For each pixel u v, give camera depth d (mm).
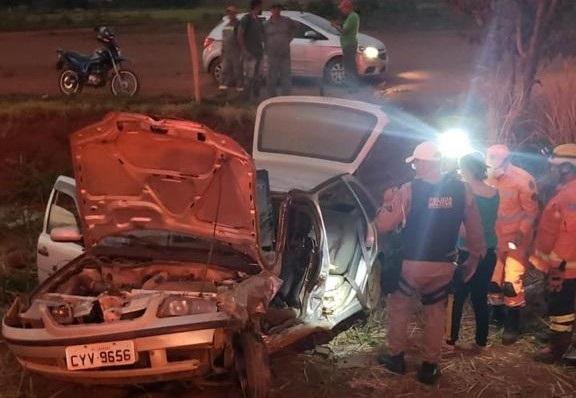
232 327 5043
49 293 5582
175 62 20250
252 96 14250
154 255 5816
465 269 5996
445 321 6336
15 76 17969
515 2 10312
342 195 7066
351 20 14477
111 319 5090
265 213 6020
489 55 10867
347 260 6758
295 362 6168
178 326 4930
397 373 6035
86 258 5844
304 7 29734
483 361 6277
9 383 5871
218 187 5359
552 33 10547
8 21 29656
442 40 24359
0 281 7645
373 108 7609
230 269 5711
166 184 5465
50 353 4973
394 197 5742
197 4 40250
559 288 6047
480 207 6195
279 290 5926
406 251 5738
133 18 31391
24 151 12008
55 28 28875
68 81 14961
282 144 7762
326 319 6281
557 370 6117
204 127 5020
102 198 5629
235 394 5680
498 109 10781
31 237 9141
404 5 32844
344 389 5797
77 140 5293
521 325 6906
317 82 16922
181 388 5750
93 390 5750
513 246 6461
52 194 6879
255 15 13922
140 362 5016
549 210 5988
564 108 10570
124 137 5215
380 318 7035
